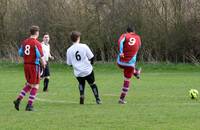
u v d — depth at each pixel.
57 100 38.75
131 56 35.78
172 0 79.50
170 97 40.25
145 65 77.69
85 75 35.19
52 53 82.38
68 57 35.38
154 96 41.06
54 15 82.38
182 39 78.81
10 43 84.69
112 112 31.08
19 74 68.81
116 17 81.25
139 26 80.12
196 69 74.56
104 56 82.62
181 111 31.38
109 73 70.75
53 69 77.25
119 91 45.81
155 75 66.31
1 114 30.41
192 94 38.75
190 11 78.81
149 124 26.39
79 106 34.50
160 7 80.12
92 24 81.50
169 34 79.25
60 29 81.75
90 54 34.94
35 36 32.12
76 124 26.48
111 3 81.56
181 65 77.19
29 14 84.12
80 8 82.25
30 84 32.09
